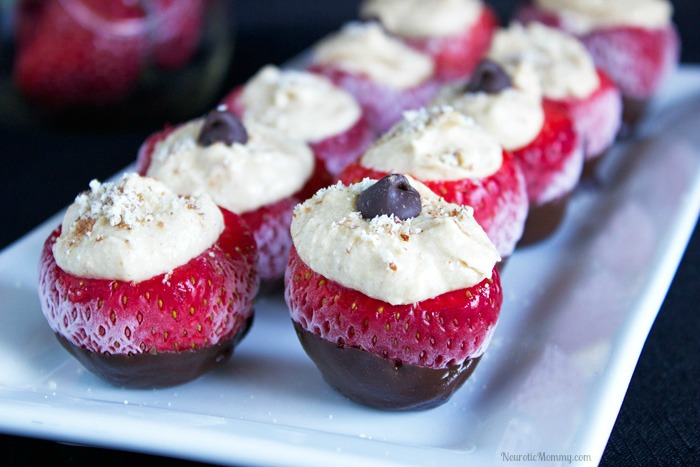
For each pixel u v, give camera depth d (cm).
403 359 21
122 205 22
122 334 21
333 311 21
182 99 36
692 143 33
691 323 26
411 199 21
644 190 30
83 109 35
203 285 22
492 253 21
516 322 25
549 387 22
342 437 21
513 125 27
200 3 35
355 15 47
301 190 25
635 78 34
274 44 43
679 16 47
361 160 25
